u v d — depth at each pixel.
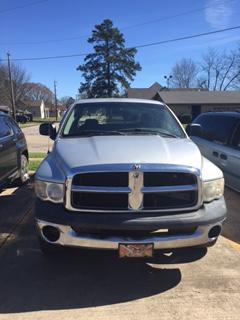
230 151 5.04
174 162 2.78
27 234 3.84
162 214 2.69
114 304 2.62
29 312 2.54
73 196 2.71
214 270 3.07
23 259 3.29
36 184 2.87
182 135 3.64
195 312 2.52
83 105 3.89
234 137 5.14
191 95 42.12
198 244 2.75
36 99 84.75
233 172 4.95
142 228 2.63
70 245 2.71
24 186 5.94
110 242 2.65
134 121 3.71
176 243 2.69
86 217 2.66
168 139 3.38
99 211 2.67
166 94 42.22
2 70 53.94
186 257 3.27
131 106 3.89
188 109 41.28
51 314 2.52
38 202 2.83
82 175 2.70
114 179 2.68
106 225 2.63
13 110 40.38
